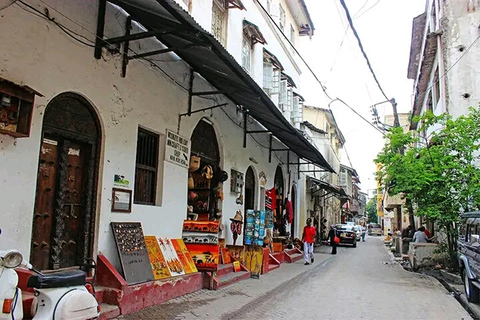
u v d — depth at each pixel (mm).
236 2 13664
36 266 6422
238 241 13891
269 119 13602
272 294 9812
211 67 9453
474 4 17062
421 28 21969
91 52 7199
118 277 6996
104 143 7516
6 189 5645
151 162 9273
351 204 62719
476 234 9523
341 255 23406
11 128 5504
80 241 7184
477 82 16531
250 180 16172
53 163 6793
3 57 5613
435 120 14641
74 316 4395
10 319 4051
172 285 8352
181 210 10055
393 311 8492
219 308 7879
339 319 7668
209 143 12461
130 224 8078
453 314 8344
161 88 9336
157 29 8148
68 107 6922
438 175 13867
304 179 26031
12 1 5727
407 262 18547
